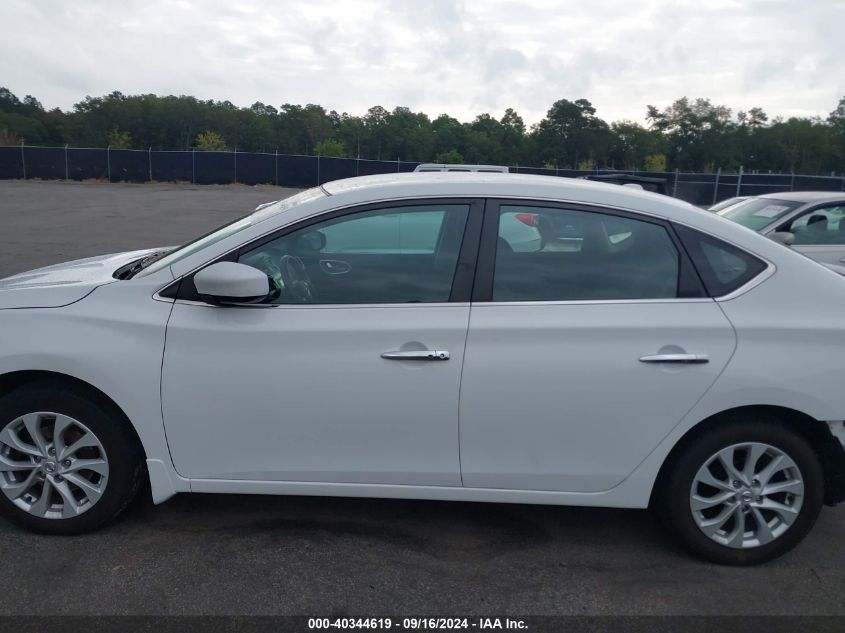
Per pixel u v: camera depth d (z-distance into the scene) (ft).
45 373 11.02
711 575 10.80
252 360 10.55
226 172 126.41
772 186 95.61
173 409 10.68
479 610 9.82
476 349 10.39
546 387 10.39
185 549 11.09
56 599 9.75
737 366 10.30
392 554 11.14
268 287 10.36
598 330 10.36
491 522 12.26
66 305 10.85
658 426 10.46
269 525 11.91
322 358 10.49
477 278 10.68
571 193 11.08
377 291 10.79
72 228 55.72
